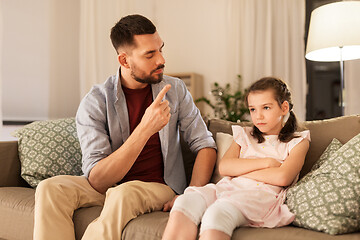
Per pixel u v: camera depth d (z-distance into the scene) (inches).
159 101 51.1
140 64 55.9
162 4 177.9
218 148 60.4
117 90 58.5
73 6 135.4
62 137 68.6
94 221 45.1
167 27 177.5
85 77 134.6
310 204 41.4
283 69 156.3
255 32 159.9
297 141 51.1
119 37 57.1
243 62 162.6
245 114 156.3
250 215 41.5
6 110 117.9
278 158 51.2
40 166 65.2
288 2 155.6
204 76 170.2
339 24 91.0
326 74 162.9
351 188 40.4
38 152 66.3
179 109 62.6
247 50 160.1
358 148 43.4
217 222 37.5
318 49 95.7
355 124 55.3
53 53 130.0
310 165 54.5
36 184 64.1
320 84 163.3
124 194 44.6
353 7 90.7
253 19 159.2
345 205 39.5
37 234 44.4
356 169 41.6
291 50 155.6
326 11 93.0
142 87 60.6
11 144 68.0
